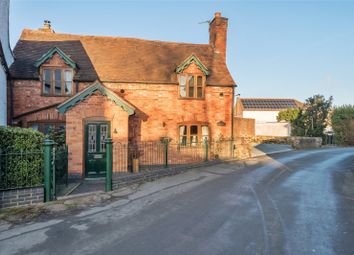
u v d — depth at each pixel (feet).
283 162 54.49
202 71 53.01
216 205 25.31
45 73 46.24
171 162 50.88
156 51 58.65
